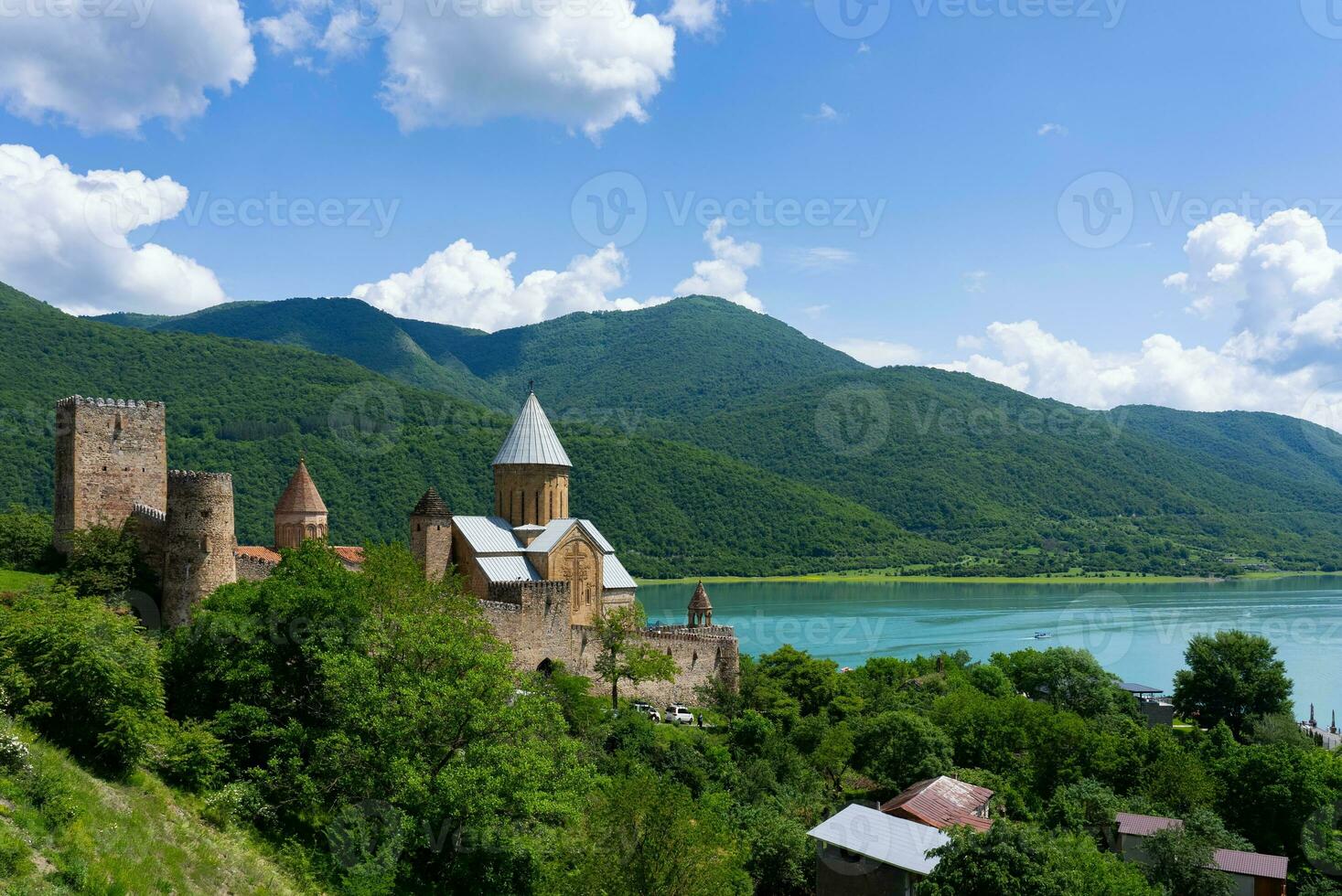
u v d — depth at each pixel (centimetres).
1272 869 5369
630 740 6053
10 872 2531
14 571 5900
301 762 4181
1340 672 13512
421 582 5641
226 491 5453
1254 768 6650
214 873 3250
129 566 5734
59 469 6222
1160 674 13300
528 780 4128
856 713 8012
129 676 3612
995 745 7462
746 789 6072
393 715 4188
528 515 8225
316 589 4653
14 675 3412
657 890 3759
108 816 3106
